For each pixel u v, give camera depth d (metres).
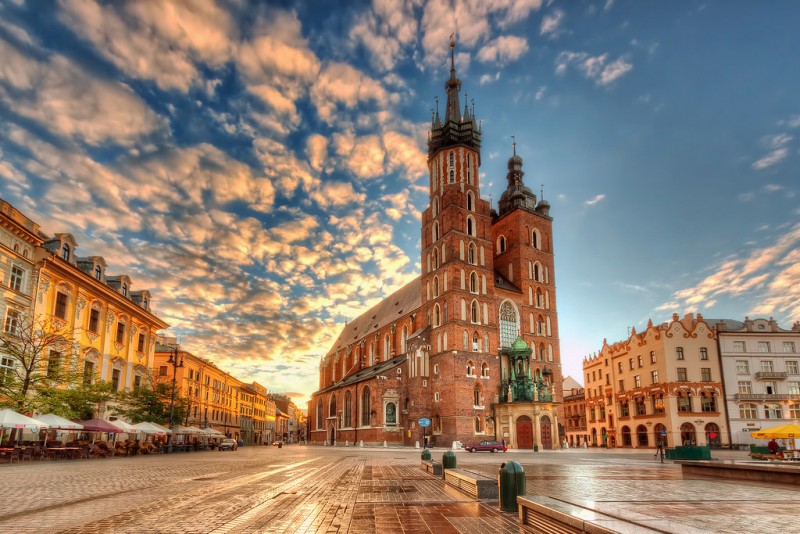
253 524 11.38
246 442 136.62
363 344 115.00
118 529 10.66
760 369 82.94
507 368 80.94
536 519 10.85
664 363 83.19
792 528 10.41
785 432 34.88
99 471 25.84
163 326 65.62
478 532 10.52
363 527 11.09
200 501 14.92
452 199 84.50
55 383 43.12
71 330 43.19
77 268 47.38
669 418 81.25
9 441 39.50
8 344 38.06
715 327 84.38
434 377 80.69
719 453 60.16
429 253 87.94
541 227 91.94
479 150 90.62
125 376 57.09
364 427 86.00
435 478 22.52
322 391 108.88
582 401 115.56
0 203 39.44
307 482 20.83
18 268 41.62
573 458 44.56
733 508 13.45
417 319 92.75
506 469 13.13
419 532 10.52
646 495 16.36
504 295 84.88
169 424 57.50
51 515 12.27
